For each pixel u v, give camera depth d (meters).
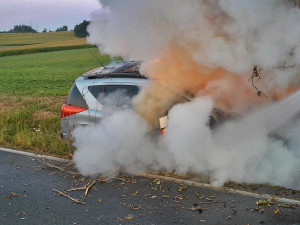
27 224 3.97
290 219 3.89
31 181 5.12
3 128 7.51
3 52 60.47
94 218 4.06
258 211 4.08
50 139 6.79
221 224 3.85
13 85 17.50
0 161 5.93
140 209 4.23
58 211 4.25
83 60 38.62
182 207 4.24
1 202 4.50
